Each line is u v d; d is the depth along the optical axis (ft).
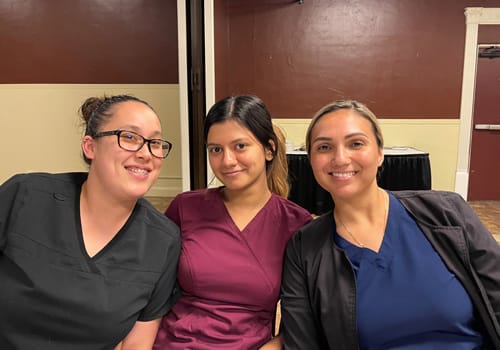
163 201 14.84
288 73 14.76
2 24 14.96
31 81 15.28
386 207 3.72
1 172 15.93
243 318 3.92
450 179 15.08
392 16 14.23
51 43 15.01
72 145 15.66
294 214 4.25
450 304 3.35
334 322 3.50
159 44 14.75
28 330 3.39
